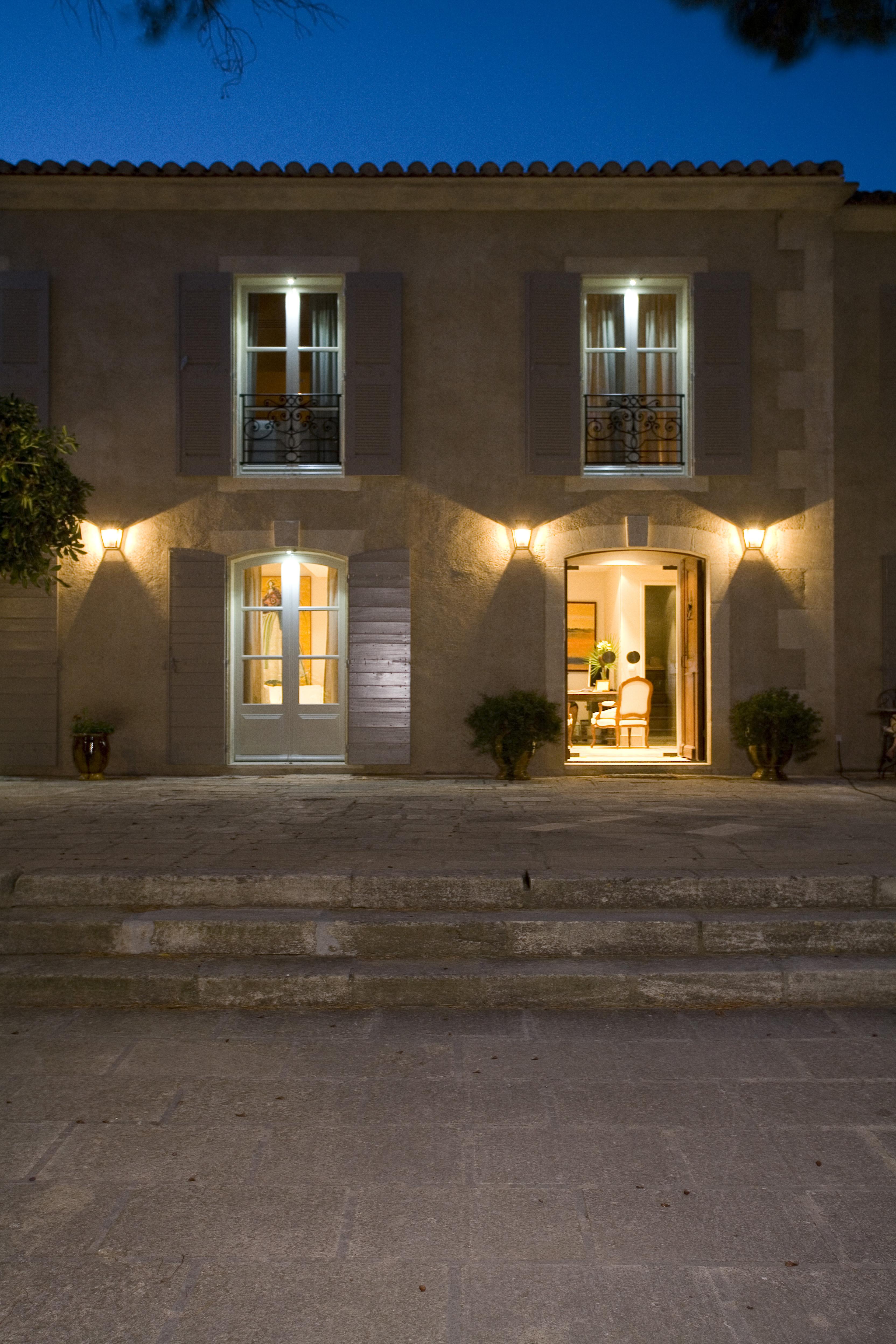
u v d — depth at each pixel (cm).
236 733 1027
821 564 1001
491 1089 326
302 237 1004
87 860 514
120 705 996
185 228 1003
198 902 470
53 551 706
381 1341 205
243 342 1027
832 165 966
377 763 993
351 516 1002
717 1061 348
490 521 1003
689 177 970
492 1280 225
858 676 1011
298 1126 299
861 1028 381
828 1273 227
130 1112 308
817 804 777
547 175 971
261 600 1033
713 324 1000
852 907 468
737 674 1001
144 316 1002
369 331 997
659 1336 206
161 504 1001
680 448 1028
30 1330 207
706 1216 251
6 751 988
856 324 1023
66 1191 262
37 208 996
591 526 1001
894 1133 295
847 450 1020
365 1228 245
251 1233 243
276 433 1027
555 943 436
